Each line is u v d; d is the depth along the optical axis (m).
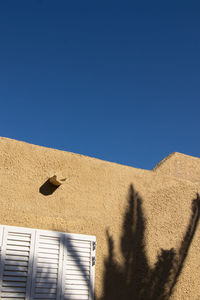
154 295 5.91
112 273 5.63
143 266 5.98
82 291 5.27
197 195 7.17
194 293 6.36
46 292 4.98
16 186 5.27
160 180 6.84
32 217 5.23
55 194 5.57
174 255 6.38
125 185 6.36
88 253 5.54
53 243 5.29
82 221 5.67
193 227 6.84
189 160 8.84
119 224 6.02
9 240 4.95
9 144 5.44
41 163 5.60
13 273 4.81
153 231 6.33
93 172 6.09
